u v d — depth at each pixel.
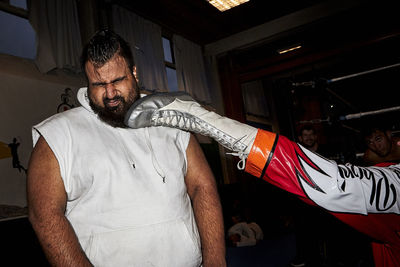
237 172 5.79
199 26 5.33
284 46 5.79
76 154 0.78
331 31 5.33
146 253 0.77
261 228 5.59
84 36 3.74
